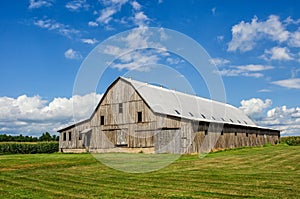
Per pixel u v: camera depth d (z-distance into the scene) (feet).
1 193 38.09
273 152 104.17
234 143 137.39
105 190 39.68
